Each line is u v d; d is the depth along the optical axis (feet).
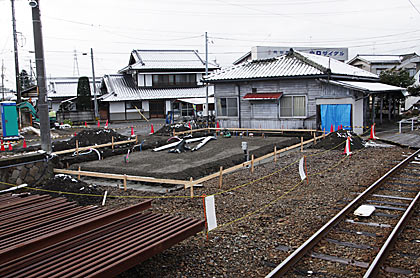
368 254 18.85
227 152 52.08
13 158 34.73
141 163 45.37
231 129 77.87
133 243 16.74
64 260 15.17
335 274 16.94
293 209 26.91
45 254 15.53
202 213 26.48
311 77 70.23
